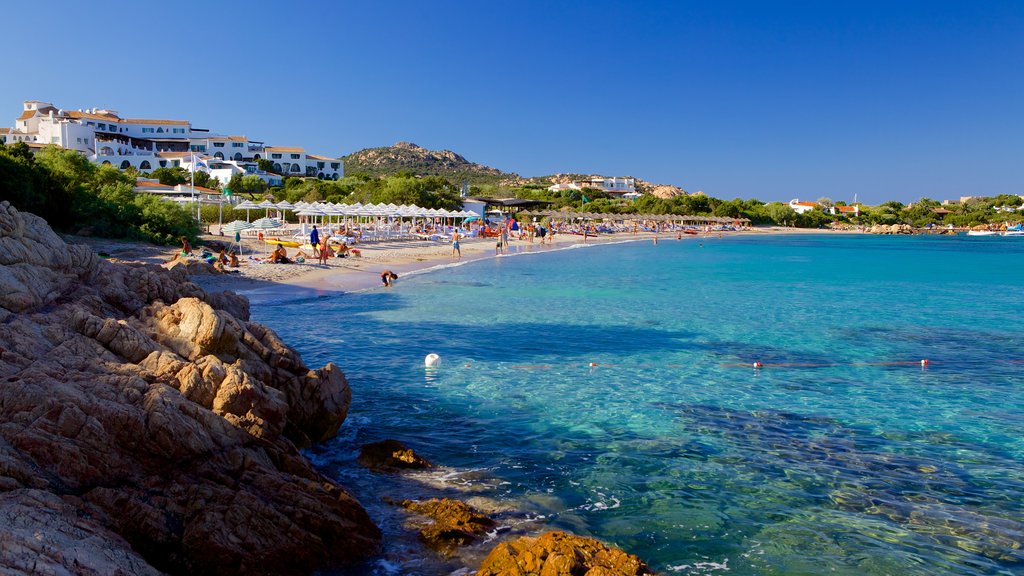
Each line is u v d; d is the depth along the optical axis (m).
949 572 6.92
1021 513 8.29
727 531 7.75
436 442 10.55
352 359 15.95
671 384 14.34
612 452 10.23
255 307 23.09
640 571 6.27
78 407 6.74
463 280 33.47
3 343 7.74
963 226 160.25
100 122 124.19
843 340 19.44
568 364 16.00
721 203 147.62
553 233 83.62
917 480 9.27
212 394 8.12
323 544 6.84
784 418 12.06
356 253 41.94
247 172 119.25
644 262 49.38
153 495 6.54
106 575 5.12
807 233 136.25
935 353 17.75
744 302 27.55
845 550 7.35
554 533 6.93
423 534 7.38
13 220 10.25
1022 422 11.93
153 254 34.75
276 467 7.81
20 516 5.34
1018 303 27.94
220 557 6.25
